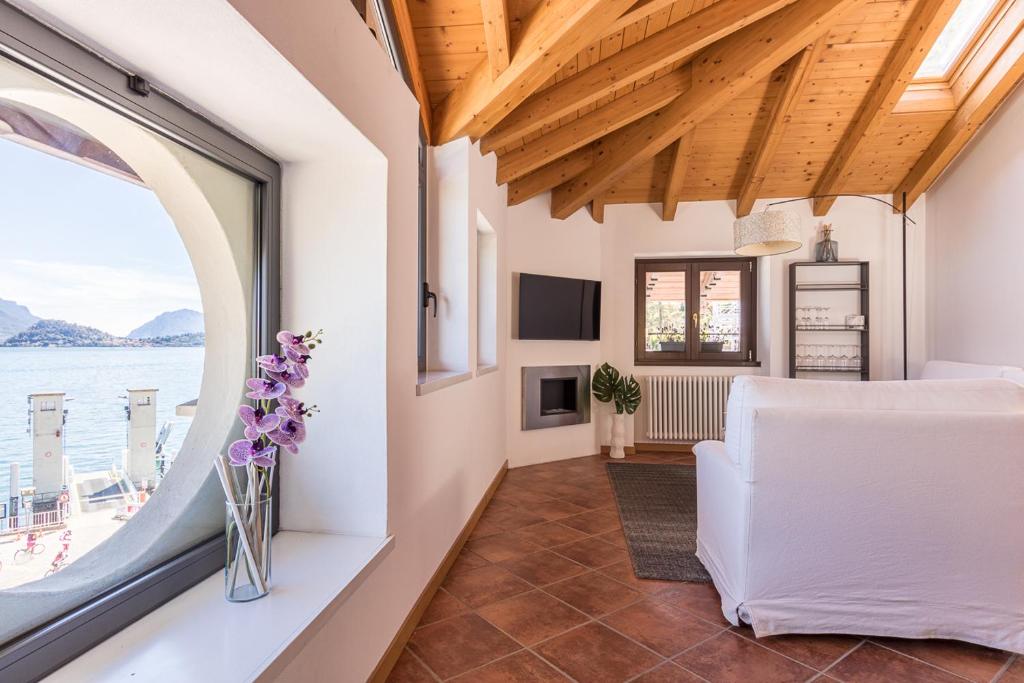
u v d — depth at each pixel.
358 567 1.48
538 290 5.17
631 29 3.25
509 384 5.08
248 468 1.29
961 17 4.17
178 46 1.08
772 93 4.59
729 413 2.32
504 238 4.70
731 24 3.30
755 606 2.12
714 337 6.16
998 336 4.54
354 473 1.75
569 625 2.21
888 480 2.05
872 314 5.68
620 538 3.24
